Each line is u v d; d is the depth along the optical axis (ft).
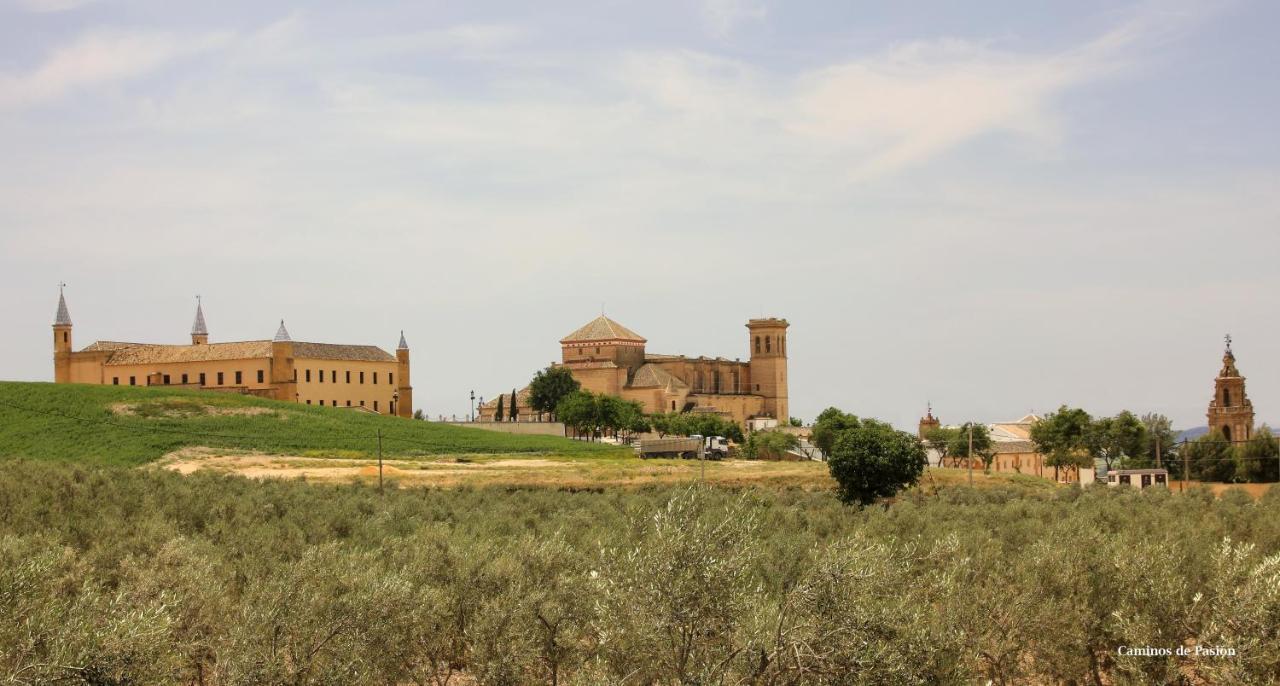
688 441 532.73
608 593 94.12
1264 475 481.87
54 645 91.97
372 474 389.19
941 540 150.10
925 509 255.70
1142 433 556.10
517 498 294.46
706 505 104.99
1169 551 139.13
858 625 91.97
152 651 96.58
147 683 94.94
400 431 549.54
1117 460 589.32
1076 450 547.49
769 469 422.41
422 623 121.39
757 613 93.86
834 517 238.07
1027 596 125.29
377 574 127.34
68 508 214.28
